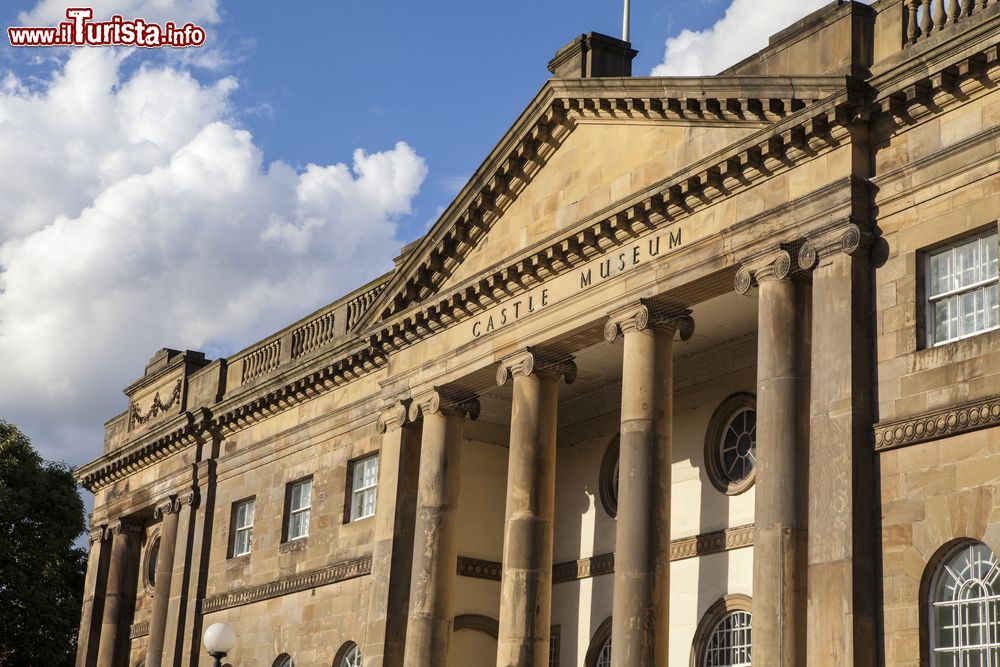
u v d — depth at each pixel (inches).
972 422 917.2
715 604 1306.6
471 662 1579.7
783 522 1007.0
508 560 1304.1
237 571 1878.7
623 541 1151.6
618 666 1122.0
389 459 1546.5
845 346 998.4
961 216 962.1
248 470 1921.8
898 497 957.2
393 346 1566.2
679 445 1408.7
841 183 1031.6
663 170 1214.3
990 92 960.9
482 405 1562.5
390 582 1493.6
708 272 1137.4
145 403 2283.5
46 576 2389.3
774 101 1085.1
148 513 2204.7
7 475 2395.4
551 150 1359.5
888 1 1053.8
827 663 948.6
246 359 2004.2
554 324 1309.1
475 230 1454.2
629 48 1398.9
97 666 2190.0
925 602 930.7
